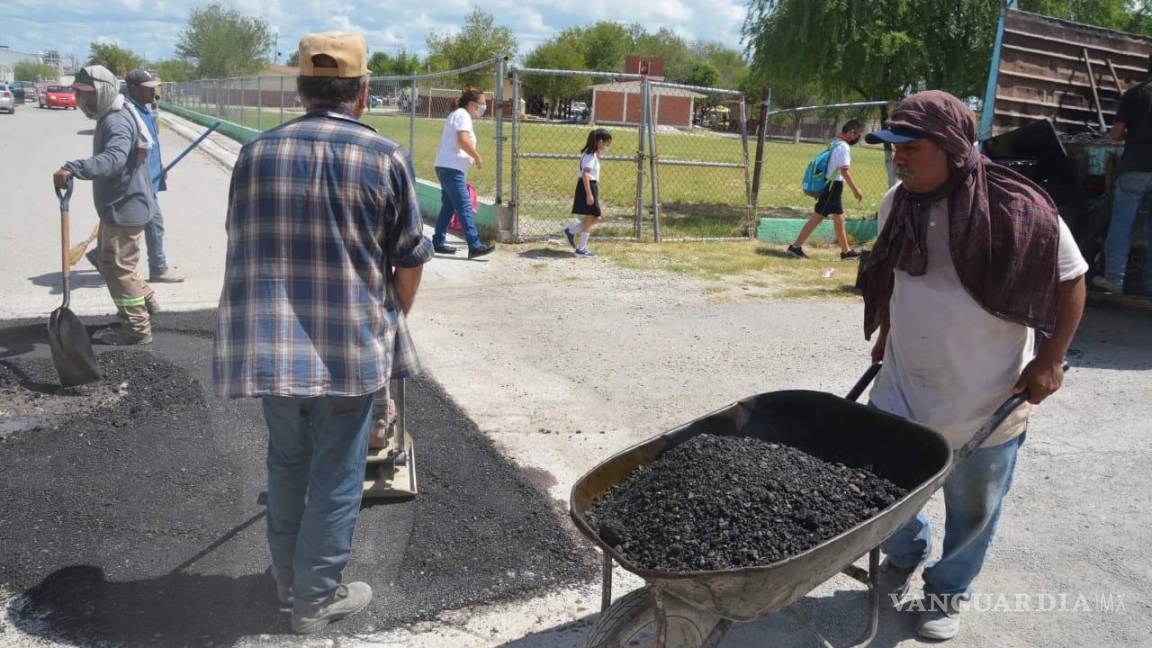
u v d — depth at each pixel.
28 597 3.16
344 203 2.64
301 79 2.77
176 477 4.11
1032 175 7.66
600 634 2.40
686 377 6.13
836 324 7.69
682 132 36.97
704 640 2.53
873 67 13.41
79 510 3.75
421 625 3.16
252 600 3.24
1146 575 3.71
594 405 5.50
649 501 2.57
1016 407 2.74
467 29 68.44
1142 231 7.88
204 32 72.81
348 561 3.53
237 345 2.65
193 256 9.16
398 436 4.01
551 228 12.13
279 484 2.98
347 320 2.68
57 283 7.75
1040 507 4.30
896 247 2.96
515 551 3.68
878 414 2.80
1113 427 5.36
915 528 3.27
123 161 5.56
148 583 3.29
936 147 2.63
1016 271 2.63
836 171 10.62
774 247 11.67
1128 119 7.28
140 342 6.05
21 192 13.12
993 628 3.31
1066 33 8.82
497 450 4.70
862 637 2.76
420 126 32.56
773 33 14.16
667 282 9.20
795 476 2.62
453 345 6.65
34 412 4.77
